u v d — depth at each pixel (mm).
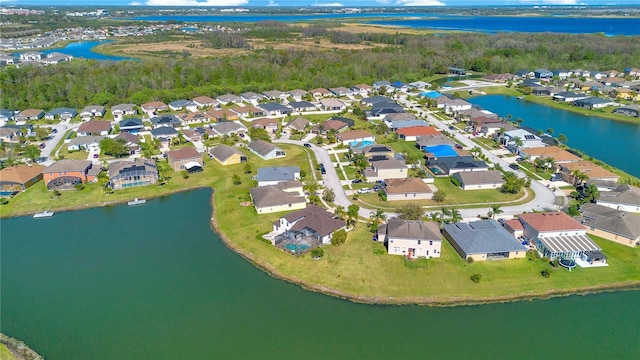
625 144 137000
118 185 103875
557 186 102750
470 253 72688
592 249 74375
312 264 73500
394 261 73688
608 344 58500
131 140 132250
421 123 150125
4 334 60438
